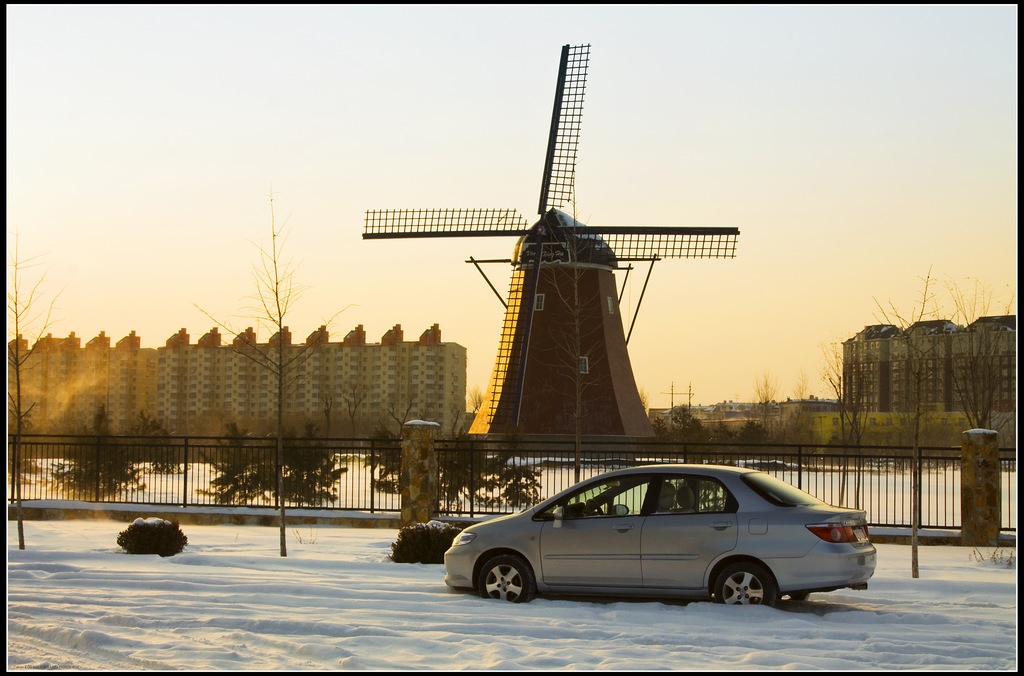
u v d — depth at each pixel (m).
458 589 14.49
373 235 53.84
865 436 62.22
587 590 13.58
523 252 52.94
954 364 41.84
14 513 26.56
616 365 53.28
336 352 119.94
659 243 52.53
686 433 45.16
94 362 119.25
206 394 119.12
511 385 51.88
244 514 25.66
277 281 21.70
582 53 52.75
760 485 13.30
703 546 13.08
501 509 29.69
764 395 85.06
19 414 19.58
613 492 13.86
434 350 118.38
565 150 52.94
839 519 12.84
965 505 21.39
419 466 23.56
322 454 31.69
